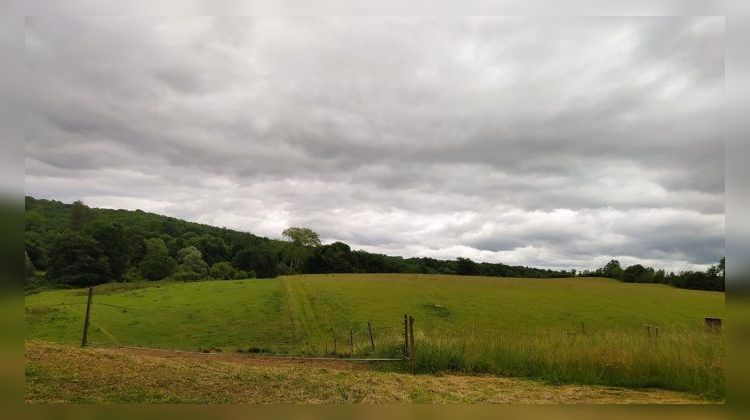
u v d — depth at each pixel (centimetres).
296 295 5534
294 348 2994
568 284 6869
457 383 1238
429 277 7300
